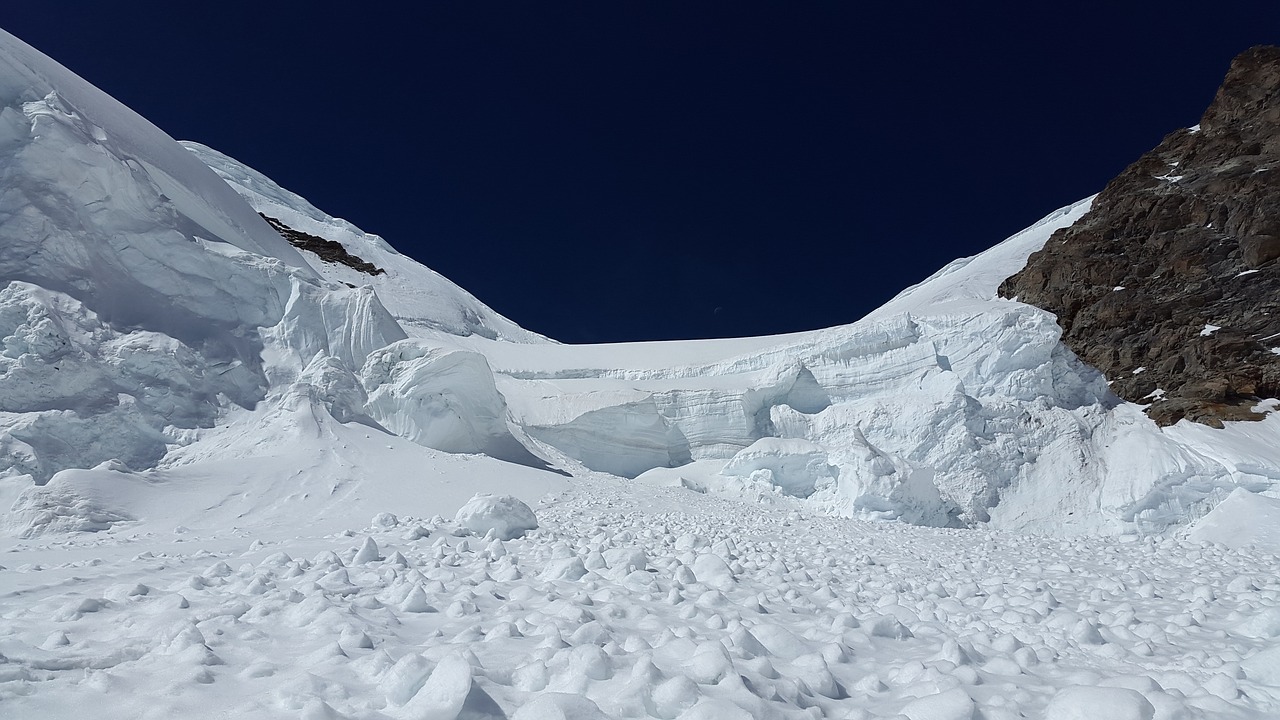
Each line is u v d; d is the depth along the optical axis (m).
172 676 3.05
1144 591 7.57
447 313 55.41
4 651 3.16
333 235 64.00
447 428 20.33
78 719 2.60
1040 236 57.59
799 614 5.42
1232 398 29.83
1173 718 2.98
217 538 10.24
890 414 28.33
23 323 15.35
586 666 3.19
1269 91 43.47
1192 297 35.97
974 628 5.20
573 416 29.02
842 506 23.47
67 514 11.01
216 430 16.98
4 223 16.56
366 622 4.09
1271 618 5.35
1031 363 29.36
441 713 2.64
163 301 18.64
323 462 15.33
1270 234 35.53
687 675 3.21
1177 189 42.38
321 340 20.78
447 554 7.50
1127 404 30.72
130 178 19.05
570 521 13.06
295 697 2.74
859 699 3.36
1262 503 18.28
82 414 15.14
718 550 8.68
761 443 26.94
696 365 35.25
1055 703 3.08
